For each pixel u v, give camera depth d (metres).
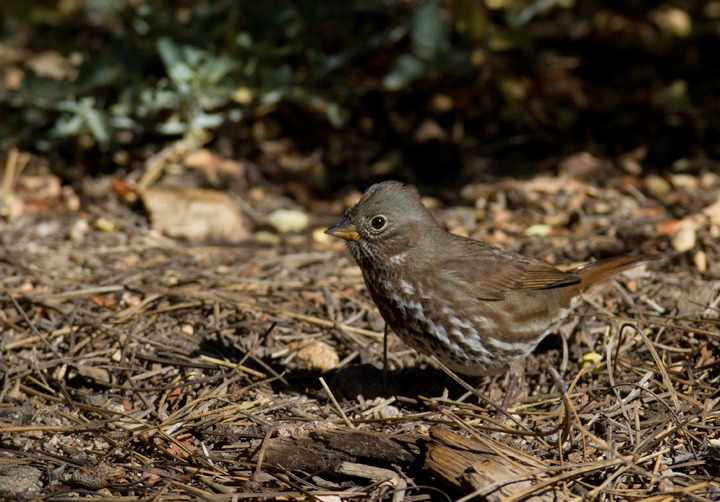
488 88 15.38
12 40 16.25
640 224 11.52
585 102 15.46
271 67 14.24
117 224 12.04
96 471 6.57
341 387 8.21
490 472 6.11
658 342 8.63
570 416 6.51
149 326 9.11
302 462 6.69
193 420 7.48
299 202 13.79
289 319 9.49
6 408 7.61
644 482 6.38
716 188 12.84
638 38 16.41
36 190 13.14
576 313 9.00
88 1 15.30
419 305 7.87
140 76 13.96
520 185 13.09
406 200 7.91
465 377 8.70
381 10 15.56
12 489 6.46
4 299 9.48
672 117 14.98
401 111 15.36
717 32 16.47
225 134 14.84
